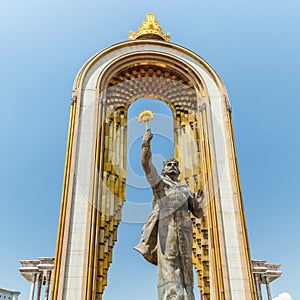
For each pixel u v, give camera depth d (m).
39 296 20.31
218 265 14.02
